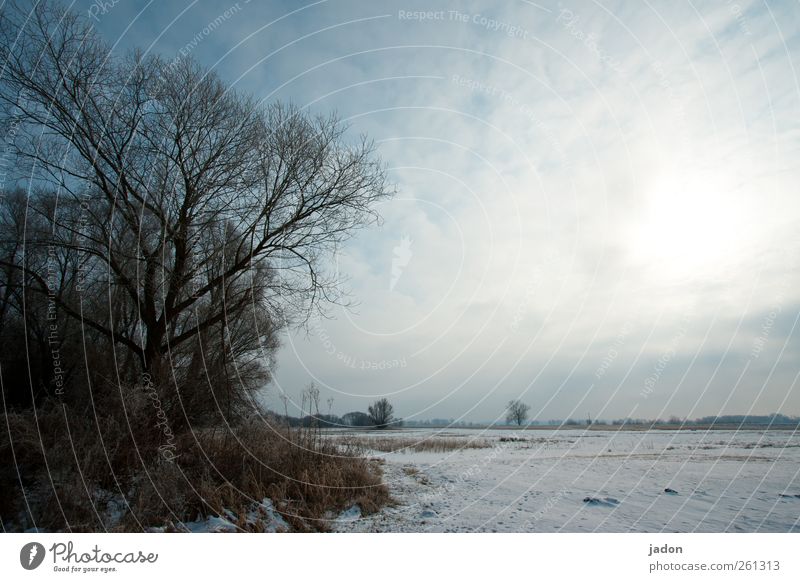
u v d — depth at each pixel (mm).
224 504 10312
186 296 15984
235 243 16375
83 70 13742
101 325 15172
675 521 9680
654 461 19484
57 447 10133
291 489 11641
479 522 9984
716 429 53406
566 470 17109
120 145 14312
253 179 15703
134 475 10578
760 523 9469
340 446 15031
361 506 11234
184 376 15148
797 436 37906
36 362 15336
